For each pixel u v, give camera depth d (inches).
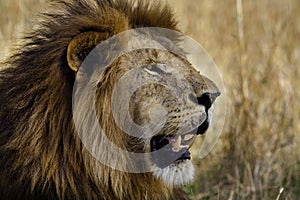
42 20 348.5
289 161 488.4
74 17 337.4
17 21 567.5
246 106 506.0
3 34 549.3
